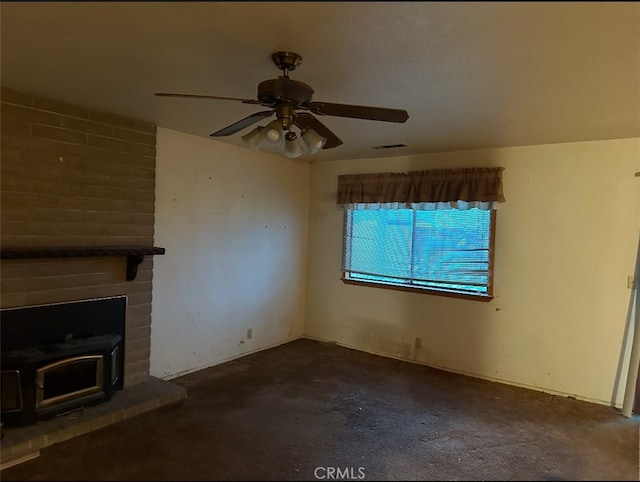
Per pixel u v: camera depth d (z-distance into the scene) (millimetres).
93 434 2807
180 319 3904
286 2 1580
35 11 1688
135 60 2189
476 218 4141
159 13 1690
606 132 3303
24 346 2857
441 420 3160
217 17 1714
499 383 3990
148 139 3545
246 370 4125
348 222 5020
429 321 4430
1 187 2730
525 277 3896
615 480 2424
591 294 3607
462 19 1674
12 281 2805
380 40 1880
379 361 4516
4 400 2650
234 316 4449
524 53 1971
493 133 3463
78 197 3111
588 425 3133
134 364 3512
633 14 1604
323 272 5215
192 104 2963
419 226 4492
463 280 4227
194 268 4000
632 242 3445
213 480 2348
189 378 3875
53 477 2332
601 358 3568
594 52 1939
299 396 3535
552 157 3758
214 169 4137
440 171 4215
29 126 2842
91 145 3166
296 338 5297
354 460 2590
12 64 2277
